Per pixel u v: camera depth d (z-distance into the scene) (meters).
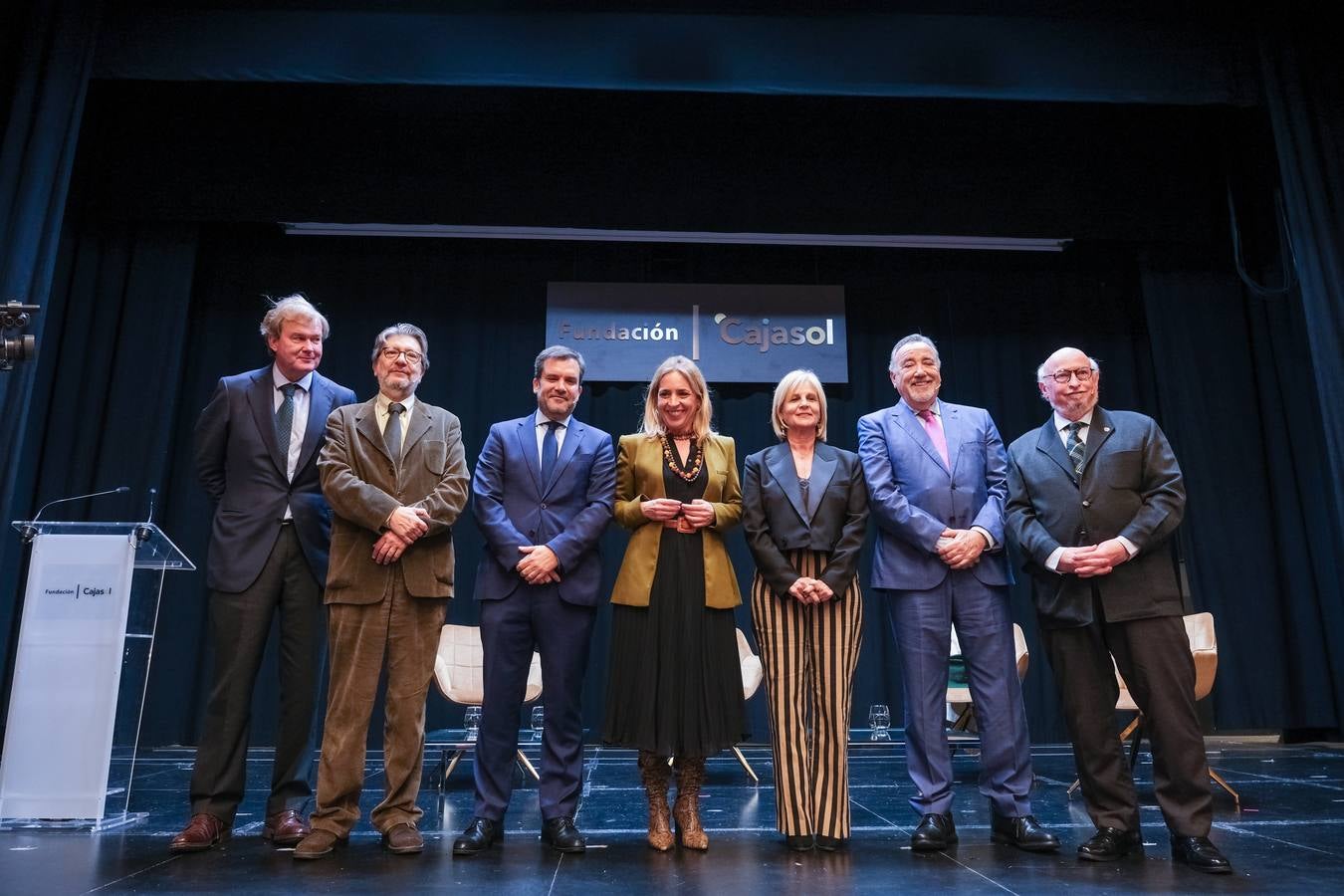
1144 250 6.56
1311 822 2.73
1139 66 5.16
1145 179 6.11
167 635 5.61
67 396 5.83
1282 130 5.06
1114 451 2.32
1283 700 5.82
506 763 2.40
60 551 2.76
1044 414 6.54
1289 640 5.93
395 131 5.88
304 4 5.02
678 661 2.31
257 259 6.44
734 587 2.42
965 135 6.04
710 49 5.07
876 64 5.09
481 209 5.84
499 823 2.39
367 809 3.02
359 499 2.28
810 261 6.73
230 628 2.44
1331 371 4.82
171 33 4.95
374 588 2.32
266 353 6.27
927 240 6.60
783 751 2.36
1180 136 6.17
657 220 5.88
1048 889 1.90
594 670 5.75
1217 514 6.11
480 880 1.97
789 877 2.01
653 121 5.95
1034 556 2.30
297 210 5.79
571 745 2.41
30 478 5.63
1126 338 6.69
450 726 5.68
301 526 2.51
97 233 6.09
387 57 4.98
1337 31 5.17
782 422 2.60
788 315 6.50
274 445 2.56
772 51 5.07
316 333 2.63
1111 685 2.32
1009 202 6.00
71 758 2.64
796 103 5.96
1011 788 2.34
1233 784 3.62
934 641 2.42
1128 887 1.91
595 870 2.08
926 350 2.62
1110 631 2.28
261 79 4.93
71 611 2.72
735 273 6.69
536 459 2.53
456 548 5.88
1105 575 2.25
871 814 2.93
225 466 2.61
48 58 4.79
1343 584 4.99
